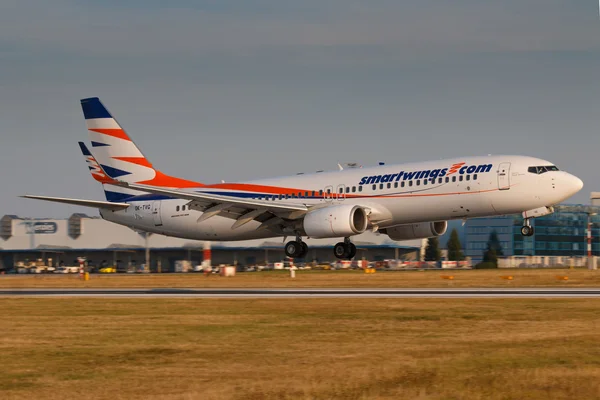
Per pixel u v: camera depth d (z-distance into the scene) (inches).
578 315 2645.2
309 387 1553.9
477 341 2092.8
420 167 4114.2
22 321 2748.5
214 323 2571.4
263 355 1953.7
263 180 4662.9
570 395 1478.8
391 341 2128.4
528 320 2527.1
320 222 4148.6
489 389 1525.6
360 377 1631.4
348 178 4320.9
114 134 5103.3
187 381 1670.8
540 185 3789.4
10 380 1721.2
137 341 2206.0
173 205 4909.0
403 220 4175.7
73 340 2250.2
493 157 3959.2
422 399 1464.1
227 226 4753.9
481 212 3959.2
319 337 2226.9
